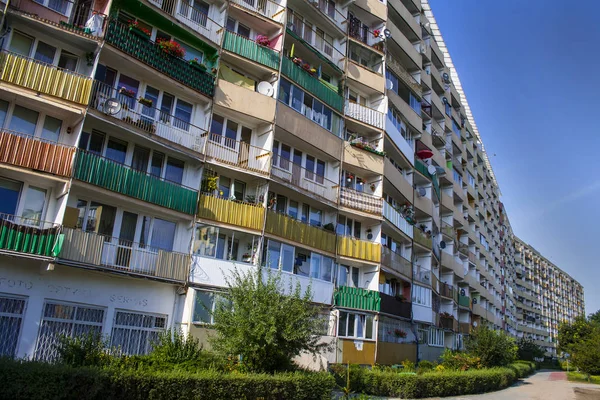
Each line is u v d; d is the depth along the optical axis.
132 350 18.67
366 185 30.44
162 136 20.58
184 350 15.94
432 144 42.72
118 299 18.55
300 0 27.91
